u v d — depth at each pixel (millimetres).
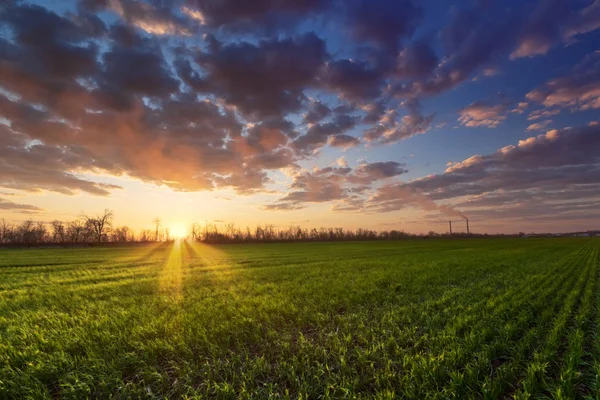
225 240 144250
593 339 8836
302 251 66250
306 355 7613
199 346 8484
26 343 9000
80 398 6055
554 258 39656
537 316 11250
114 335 9203
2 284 21781
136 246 109250
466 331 9352
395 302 14203
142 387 6625
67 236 127188
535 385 6152
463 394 5969
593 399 5789
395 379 6605
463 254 49094
